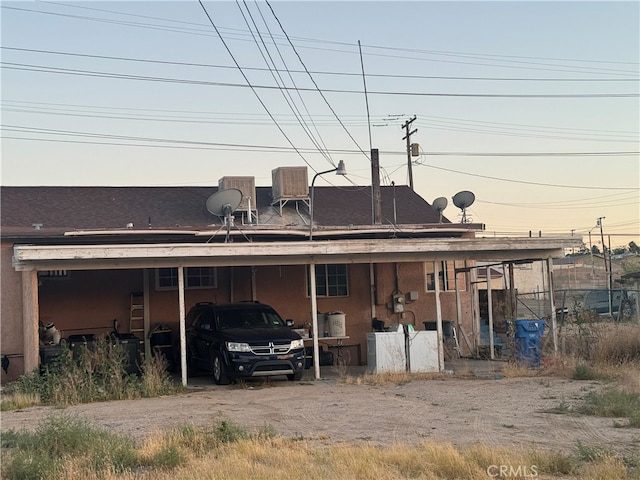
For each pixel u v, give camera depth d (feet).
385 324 73.97
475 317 75.51
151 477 26.78
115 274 67.15
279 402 46.39
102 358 51.13
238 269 70.69
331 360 69.72
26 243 62.23
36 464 28.07
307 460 28.73
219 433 33.40
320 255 58.08
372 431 35.94
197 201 80.18
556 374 56.08
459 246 59.00
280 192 80.64
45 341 58.65
